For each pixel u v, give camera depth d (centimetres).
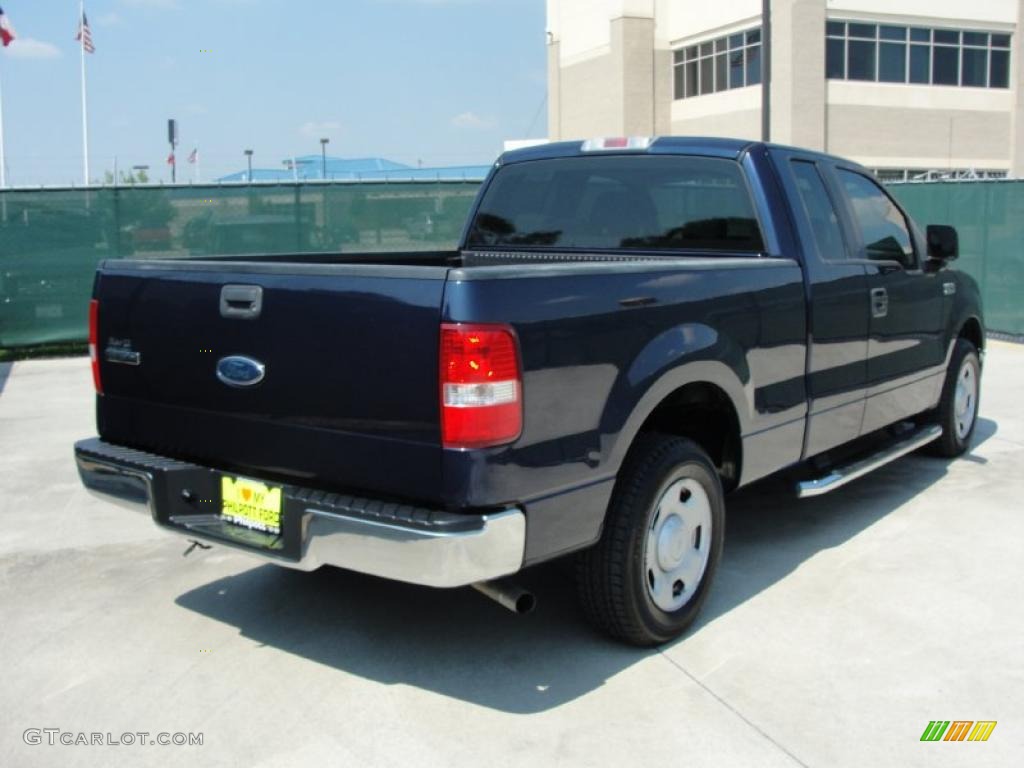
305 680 370
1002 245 1275
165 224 1293
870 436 596
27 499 612
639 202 495
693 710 344
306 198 1334
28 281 1252
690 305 386
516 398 315
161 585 467
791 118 3475
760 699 352
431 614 429
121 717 345
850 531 530
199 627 418
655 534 380
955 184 1335
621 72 4022
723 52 3800
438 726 336
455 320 306
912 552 496
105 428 419
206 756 320
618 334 352
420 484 318
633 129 4053
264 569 487
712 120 3891
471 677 370
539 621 419
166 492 378
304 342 340
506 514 317
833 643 395
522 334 317
